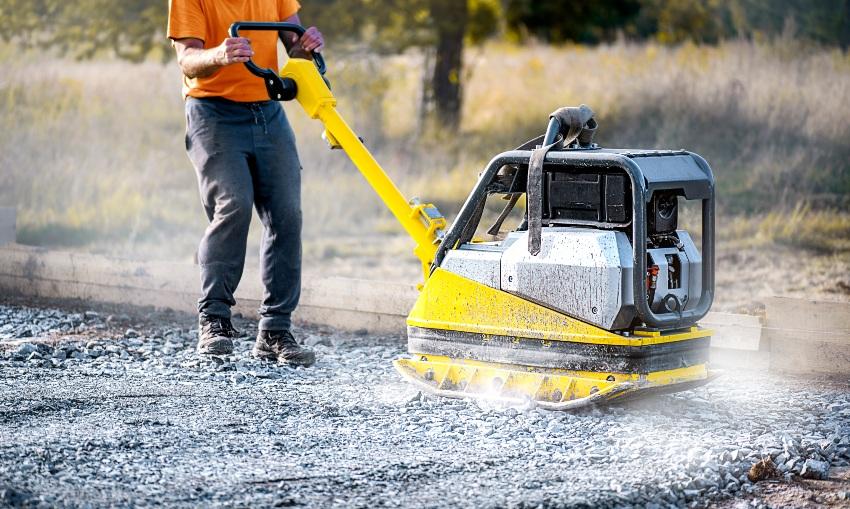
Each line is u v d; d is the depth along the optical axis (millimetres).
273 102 13508
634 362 10445
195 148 13297
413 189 27844
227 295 13547
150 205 26078
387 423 10555
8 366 12703
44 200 25828
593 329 10539
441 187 28203
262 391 11789
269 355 13461
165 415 10625
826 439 10305
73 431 9984
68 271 17594
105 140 30797
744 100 30703
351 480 8898
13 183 26234
